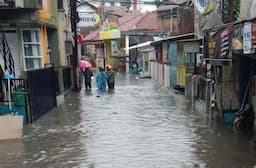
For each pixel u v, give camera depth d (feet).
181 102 60.08
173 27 115.65
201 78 53.88
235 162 28.37
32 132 39.86
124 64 160.04
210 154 30.50
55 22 69.82
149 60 123.85
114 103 60.85
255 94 38.81
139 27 155.74
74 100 65.98
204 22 61.93
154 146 33.22
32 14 50.06
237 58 39.63
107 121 45.16
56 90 62.75
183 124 42.27
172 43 83.10
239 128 38.96
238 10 44.75
